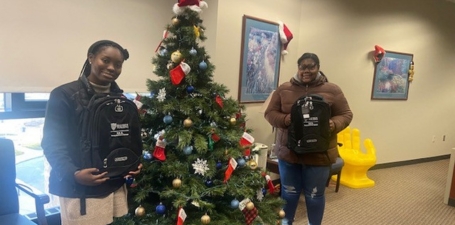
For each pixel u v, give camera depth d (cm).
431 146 520
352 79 421
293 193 220
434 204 331
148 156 164
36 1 200
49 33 207
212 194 162
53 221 226
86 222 129
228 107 180
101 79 134
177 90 170
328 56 400
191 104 166
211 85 179
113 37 238
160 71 175
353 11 406
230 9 287
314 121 192
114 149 131
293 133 198
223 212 175
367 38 421
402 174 441
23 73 199
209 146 167
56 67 213
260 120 340
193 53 168
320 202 212
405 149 488
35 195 156
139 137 141
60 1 210
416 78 475
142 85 259
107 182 132
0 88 191
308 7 376
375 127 452
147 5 254
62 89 127
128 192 164
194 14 171
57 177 126
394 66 448
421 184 397
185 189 158
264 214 183
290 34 346
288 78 372
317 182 208
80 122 127
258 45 320
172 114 170
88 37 225
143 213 157
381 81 442
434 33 477
